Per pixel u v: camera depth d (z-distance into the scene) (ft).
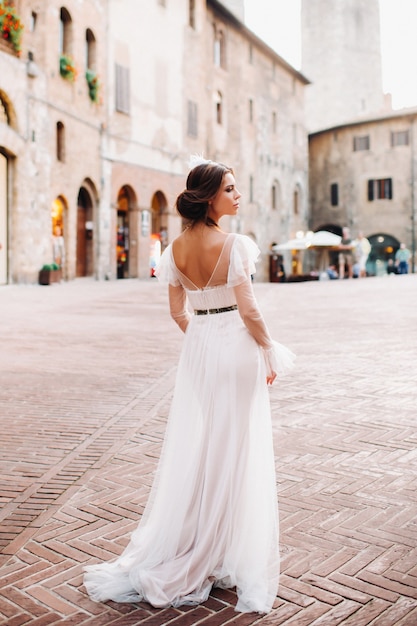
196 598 9.15
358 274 106.32
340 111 192.54
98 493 13.21
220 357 9.71
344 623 8.47
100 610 8.97
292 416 18.89
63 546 10.86
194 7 114.42
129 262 101.65
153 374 25.81
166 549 9.57
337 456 15.19
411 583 9.41
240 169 132.26
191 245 9.78
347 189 156.66
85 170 87.04
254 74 137.18
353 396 21.25
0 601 9.19
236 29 129.59
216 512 9.48
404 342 32.35
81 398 21.75
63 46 82.99
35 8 75.87
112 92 93.25
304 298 60.44
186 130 113.09
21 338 34.81
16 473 14.49
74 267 85.25
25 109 72.74
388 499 12.54
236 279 9.46
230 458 9.55
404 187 148.15
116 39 93.71
